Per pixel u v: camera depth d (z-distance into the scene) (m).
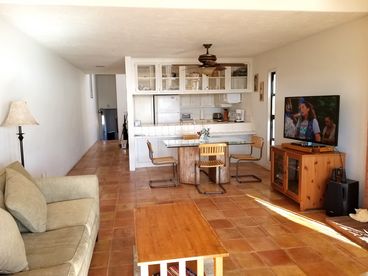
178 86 6.52
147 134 6.29
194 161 5.07
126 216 3.67
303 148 3.87
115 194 4.57
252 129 6.57
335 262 2.56
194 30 3.82
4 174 2.31
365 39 3.38
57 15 3.06
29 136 3.84
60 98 5.67
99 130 13.55
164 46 4.88
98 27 3.56
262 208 3.85
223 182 5.04
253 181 5.13
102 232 3.22
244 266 2.51
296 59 4.73
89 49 4.99
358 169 3.55
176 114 7.19
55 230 2.19
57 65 5.49
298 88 4.72
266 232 3.15
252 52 5.75
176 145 4.76
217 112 7.68
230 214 3.66
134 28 3.64
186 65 6.02
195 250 1.84
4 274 1.58
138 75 6.32
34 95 4.12
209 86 6.60
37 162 4.15
